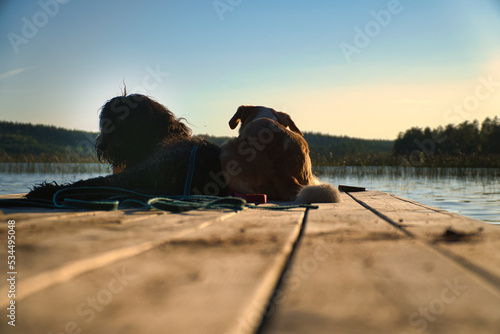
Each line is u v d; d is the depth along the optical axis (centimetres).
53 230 232
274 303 114
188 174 429
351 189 678
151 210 349
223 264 156
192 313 105
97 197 392
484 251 181
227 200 371
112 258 165
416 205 407
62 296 118
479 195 983
